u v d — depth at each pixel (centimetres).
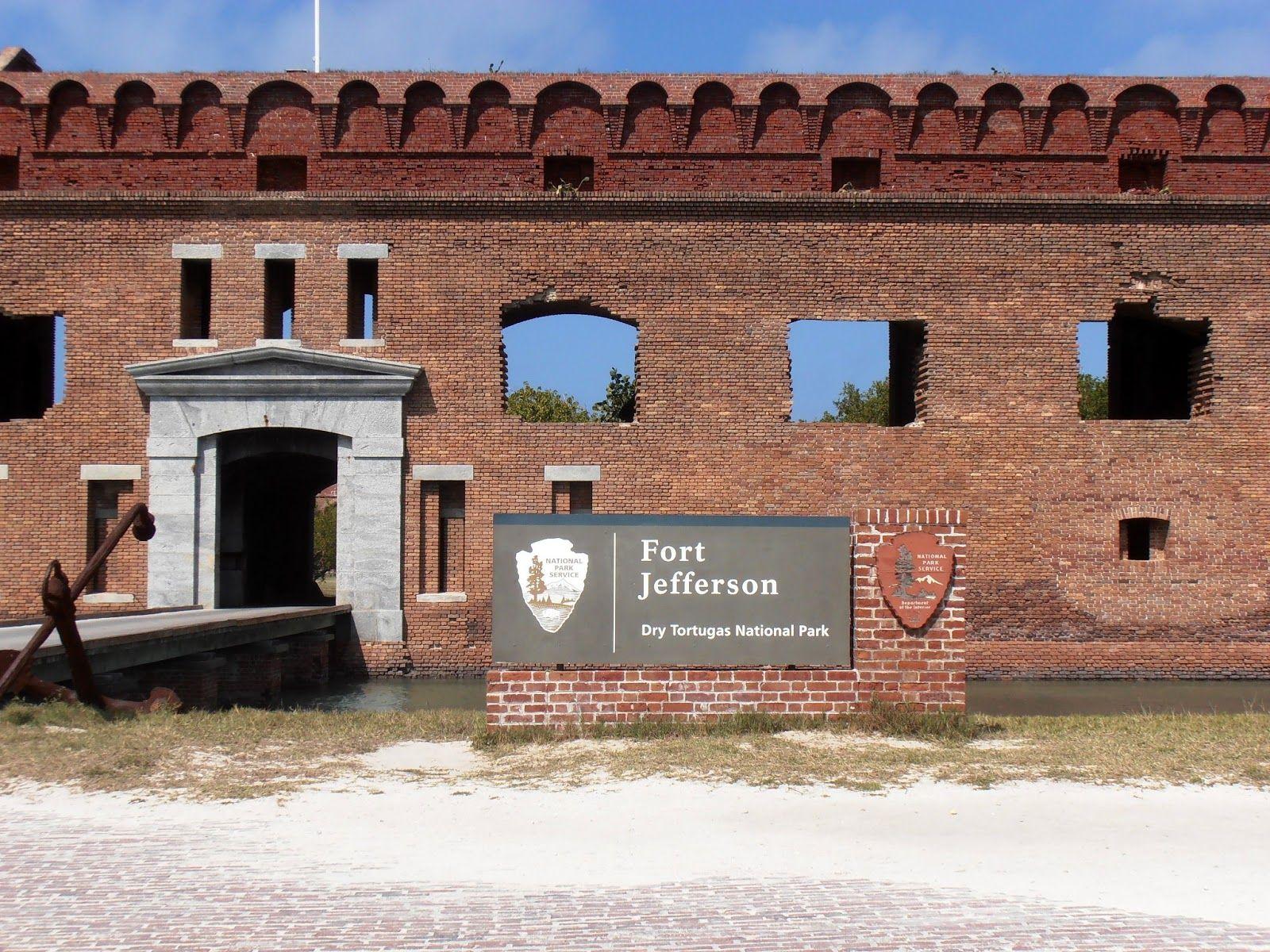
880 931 627
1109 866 754
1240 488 2314
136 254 2309
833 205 2327
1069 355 2325
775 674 1247
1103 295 2331
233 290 2309
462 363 2309
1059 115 2402
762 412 2309
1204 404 2362
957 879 722
